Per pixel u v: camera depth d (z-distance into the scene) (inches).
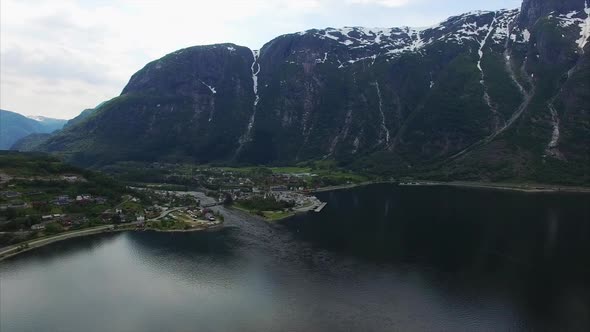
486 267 6038.4
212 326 4463.6
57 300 5137.8
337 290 5300.2
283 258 6505.9
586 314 4692.4
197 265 6240.2
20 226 7682.1
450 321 4552.2
